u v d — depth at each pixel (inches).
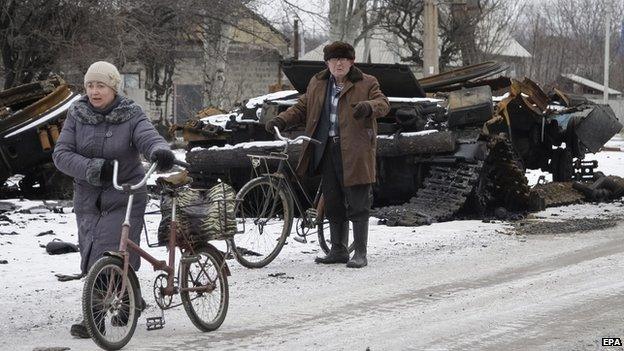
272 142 624.7
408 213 600.1
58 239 515.5
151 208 668.1
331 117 456.8
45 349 305.4
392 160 635.5
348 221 470.6
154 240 523.8
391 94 655.1
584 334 324.5
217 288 340.2
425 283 420.8
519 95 757.3
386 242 531.5
